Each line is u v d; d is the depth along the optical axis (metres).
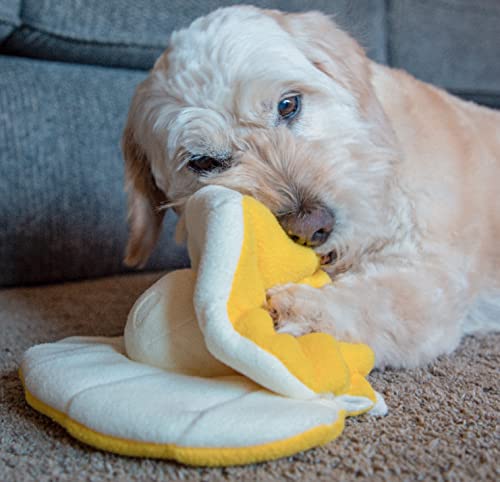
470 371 1.11
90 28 2.00
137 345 0.93
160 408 0.78
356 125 1.28
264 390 0.82
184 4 2.14
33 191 2.00
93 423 0.79
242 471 0.74
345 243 1.10
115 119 2.13
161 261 2.29
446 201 1.32
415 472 0.73
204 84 1.22
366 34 2.36
